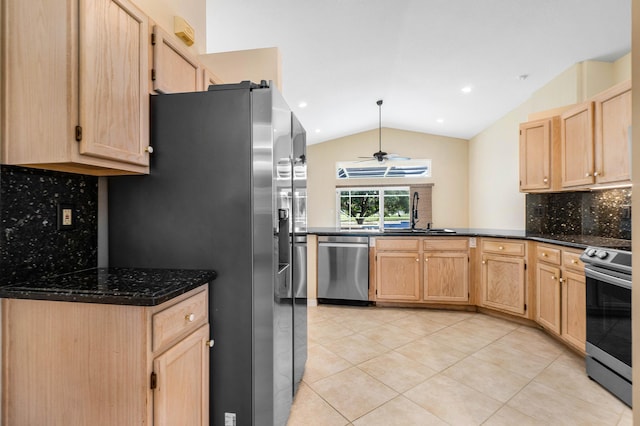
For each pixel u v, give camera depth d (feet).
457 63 10.56
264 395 4.40
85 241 4.45
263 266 4.40
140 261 4.62
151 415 3.14
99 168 3.85
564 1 7.22
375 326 9.42
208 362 4.28
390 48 9.61
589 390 5.98
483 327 9.34
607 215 8.64
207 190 4.49
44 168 3.78
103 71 3.50
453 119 16.46
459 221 19.62
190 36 6.33
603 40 8.40
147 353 3.10
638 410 1.99
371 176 20.74
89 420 3.21
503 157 14.78
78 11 3.24
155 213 4.58
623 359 5.62
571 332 7.34
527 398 5.74
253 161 4.42
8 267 3.51
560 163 9.16
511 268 9.57
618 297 5.76
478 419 5.16
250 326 4.41
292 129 5.62
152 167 4.57
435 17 8.07
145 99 4.29
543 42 8.82
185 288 3.55
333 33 8.63
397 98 14.10
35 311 3.32
